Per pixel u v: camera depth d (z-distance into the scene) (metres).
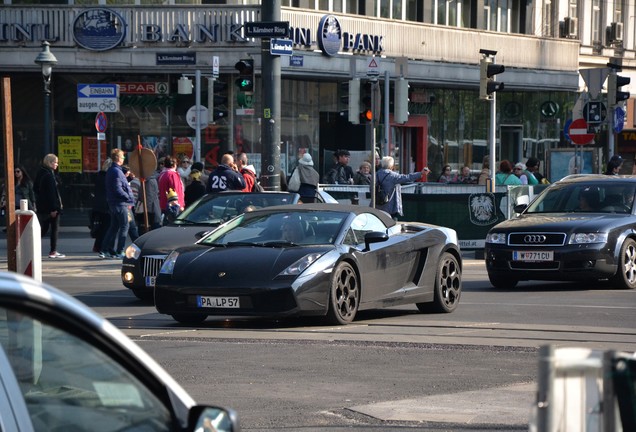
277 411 14.94
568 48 82.50
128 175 44.44
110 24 60.91
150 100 62.12
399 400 15.66
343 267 23.56
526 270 31.98
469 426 13.97
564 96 82.44
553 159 59.22
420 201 46.84
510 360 19.14
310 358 19.31
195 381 17.09
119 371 5.76
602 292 31.61
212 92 52.38
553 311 26.55
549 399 5.39
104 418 5.76
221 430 5.61
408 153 72.25
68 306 5.50
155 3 61.19
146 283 28.34
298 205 25.62
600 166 62.41
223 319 25.11
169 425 5.82
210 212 31.03
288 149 63.91
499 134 78.44
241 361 18.97
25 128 62.81
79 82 62.41
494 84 48.09
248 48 60.50
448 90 74.44
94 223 44.25
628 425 5.43
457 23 75.56
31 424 5.26
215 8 60.66
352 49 65.81
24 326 5.53
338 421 14.31
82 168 62.53
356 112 46.31
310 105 65.25
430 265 26.02
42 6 60.91
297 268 22.75
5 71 61.94
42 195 43.03
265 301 22.45
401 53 69.44
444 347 20.52
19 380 5.78
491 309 27.12
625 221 32.75
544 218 33.03
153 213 43.25
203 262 23.17
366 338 21.55
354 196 46.47
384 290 24.73
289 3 64.94
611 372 5.43
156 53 60.78
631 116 91.38
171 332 22.64
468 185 49.44
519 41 78.31
